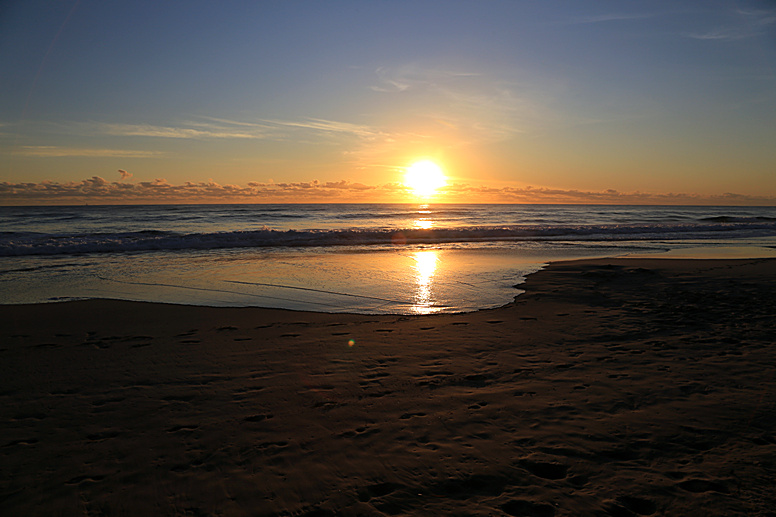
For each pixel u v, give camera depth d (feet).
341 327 18.22
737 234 69.05
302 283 28.14
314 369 13.42
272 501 7.32
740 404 10.61
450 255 43.21
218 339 16.53
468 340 16.33
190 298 23.89
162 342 16.19
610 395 11.29
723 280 28.17
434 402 11.04
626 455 8.51
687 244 55.31
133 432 9.65
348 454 8.69
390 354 14.78
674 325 18.01
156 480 7.92
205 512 7.07
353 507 7.14
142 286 27.14
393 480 7.85
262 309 21.43
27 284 27.76
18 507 7.19
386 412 10.50
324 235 58.03
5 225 89.20
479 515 6.89
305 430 9.68
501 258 40.86
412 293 25.16
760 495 7.20
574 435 9.30
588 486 7.58
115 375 13.00
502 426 9.76
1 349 15.34
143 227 86.53
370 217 127.85
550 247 51.55
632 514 6.85
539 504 7.14
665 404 10.70
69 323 18.80
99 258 40.09
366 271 32.94
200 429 9.76
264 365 13.79
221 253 44.34
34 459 8.61
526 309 21.35
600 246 52.75
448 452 8.72
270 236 56.49
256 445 9.07
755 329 17.20
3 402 11.18
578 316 19.85
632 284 27.40
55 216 117.39
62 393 11.73
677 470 7.98
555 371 13.08
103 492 7.59
